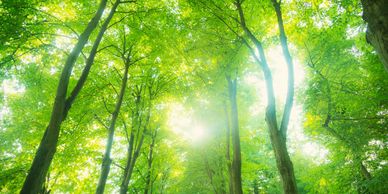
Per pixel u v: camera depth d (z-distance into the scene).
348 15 10.20
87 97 12.91
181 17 10.50
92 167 15.94
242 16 8.44
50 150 5.86
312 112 14.55
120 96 12.02
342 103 13.55
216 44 9.77
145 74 14.38
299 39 11.77
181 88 14.00
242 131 16.55
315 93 13.73
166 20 10.47
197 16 9.99
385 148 13.09
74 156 13.26
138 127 13.38
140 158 18.08
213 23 9.73
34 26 8.67
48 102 13.59
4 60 8.20
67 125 13.14
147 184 16.28
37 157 5.69
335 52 13.55
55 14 10.42
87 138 14.65
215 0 9.01
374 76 13.64
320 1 10.12
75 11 10.96
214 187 16.03
